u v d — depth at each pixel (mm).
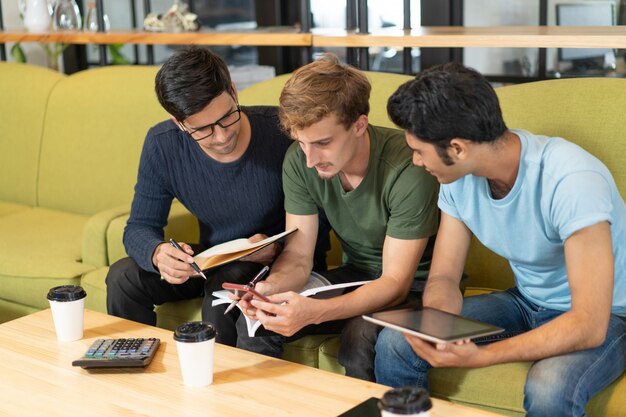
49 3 3652
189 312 2314
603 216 1602
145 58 4070
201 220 2342
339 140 1850
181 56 1986
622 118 2061
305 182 2068
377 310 1899
